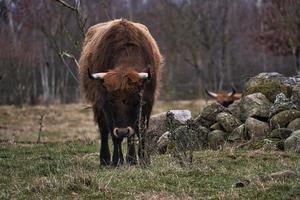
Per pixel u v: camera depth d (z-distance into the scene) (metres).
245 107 19.00
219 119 18.86
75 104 56.56
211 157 15.91
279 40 49.38
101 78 15.28
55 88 67.31
